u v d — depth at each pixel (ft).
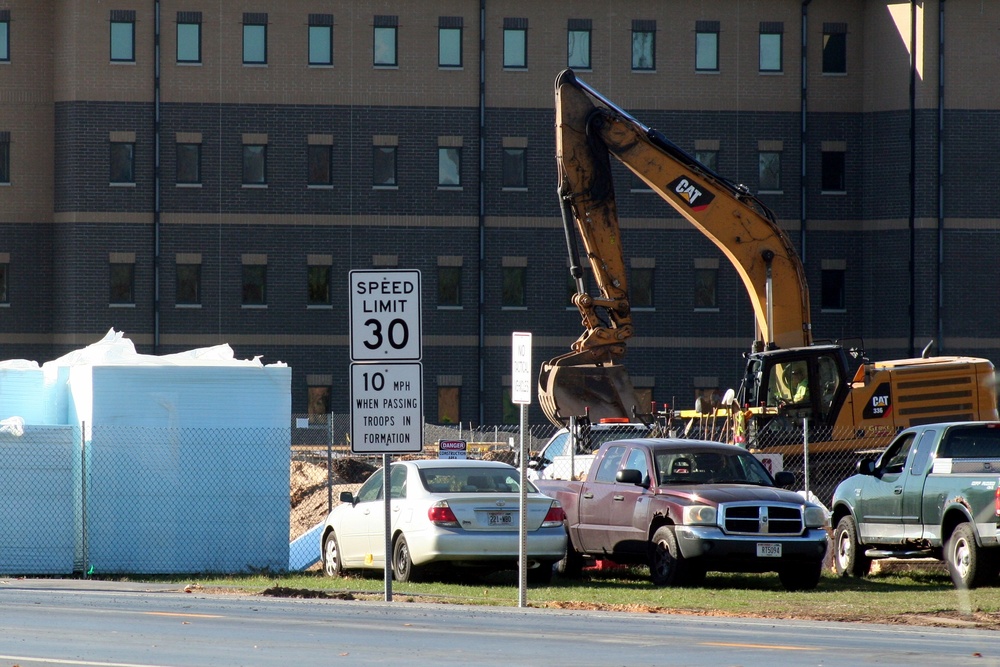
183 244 524.93
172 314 524.11
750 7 534.78
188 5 525.34
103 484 215.31
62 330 523.29
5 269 527.81
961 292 515.09
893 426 283.18
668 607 161.07
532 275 533.96
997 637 132.67
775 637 128.36
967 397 287.28
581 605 161.48
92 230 522.06
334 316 529.86
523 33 533.96
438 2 531.50
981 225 515.91
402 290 155.53
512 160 534.37
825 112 532.73
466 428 524.11
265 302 527.81
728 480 198.18
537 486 225.15
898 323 520.01
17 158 528.63
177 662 103.81
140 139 524.11
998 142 516.32
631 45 533.96
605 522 203.41
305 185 528.63
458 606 158.81
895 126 523.29
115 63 523.70
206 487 218.59
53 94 529.45
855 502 213.66
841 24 533.96
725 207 309.01
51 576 210.38
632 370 533.55
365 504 206.39
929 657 111.75
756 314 308.81
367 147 530.27
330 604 158.81
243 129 526.98
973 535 181.47
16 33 529.04
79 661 103.65
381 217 531.09
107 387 216.74
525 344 158.71
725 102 533.96
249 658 106.93
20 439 211.00
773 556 185.16
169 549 216.33
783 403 283.18
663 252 536.42
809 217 530.68
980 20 517.14
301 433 524.11
